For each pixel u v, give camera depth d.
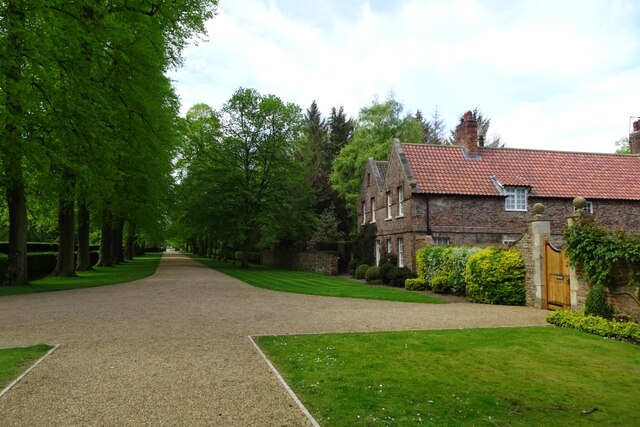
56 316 11.48
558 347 8.25
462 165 25.06
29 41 12.80
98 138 15.58
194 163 37.62
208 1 21.89
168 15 18.44
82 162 16.50
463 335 9.21
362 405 5.32
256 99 37.22
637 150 29.73
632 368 7.00
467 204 23.31
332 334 9.30
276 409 5.18
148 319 11.12
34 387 5.89
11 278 19.02
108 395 5.61
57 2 12.88
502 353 7.78
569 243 11.87
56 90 13.97
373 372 6.61
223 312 12.41
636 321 9.98
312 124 63.53
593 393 5.88
